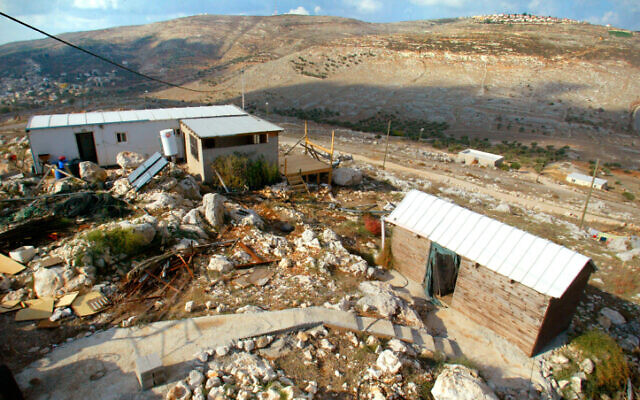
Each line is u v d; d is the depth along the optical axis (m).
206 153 21.23
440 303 13.37
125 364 8.45
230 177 21.38
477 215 13.38
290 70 125.19
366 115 90.44
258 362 8.68
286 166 24.84
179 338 9.27
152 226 13.33
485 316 12.27
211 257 13.31
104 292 10.88
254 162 22.58
